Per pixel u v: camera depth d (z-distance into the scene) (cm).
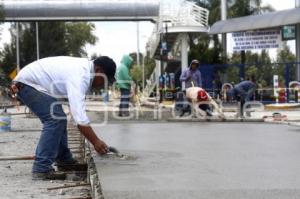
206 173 651
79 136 1183
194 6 3528
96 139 723
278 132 1251
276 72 3259
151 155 816
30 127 1652
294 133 1220
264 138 1098
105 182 593
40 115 713
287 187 564
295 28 3328
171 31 3441
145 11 3412
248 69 3322
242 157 793
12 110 3008
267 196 522
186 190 552
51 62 712
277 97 2911
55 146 717
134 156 798
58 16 3400
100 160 748
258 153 841
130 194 534
